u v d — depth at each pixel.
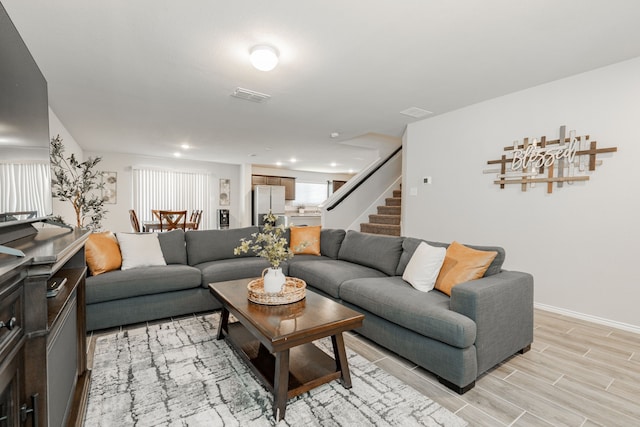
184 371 1.89
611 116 2.68
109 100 3.49
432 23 2.03
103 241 2.71
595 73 2.75
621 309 2.65
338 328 1.68
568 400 1.66
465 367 1.67
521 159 3.24
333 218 5.83
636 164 2.56
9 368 0.79
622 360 2.10
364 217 6.39
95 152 6.75
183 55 2.46
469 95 3.37
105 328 2.51
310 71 2.74
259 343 2.12
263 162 8.45
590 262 2.82
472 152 3.70
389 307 2.07
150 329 2.53
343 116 4.11
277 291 2.00
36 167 1.46
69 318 1.41
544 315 2.96
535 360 2.09
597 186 2.77
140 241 2.97
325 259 3.62
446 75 2.84
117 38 2.21
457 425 1.46
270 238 2.14
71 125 4.54
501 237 3.45
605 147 2.71
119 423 1.44
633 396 1.70
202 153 7.00
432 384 1.80
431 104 3.64
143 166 7.31
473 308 1.75
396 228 5.29
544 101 3.07
